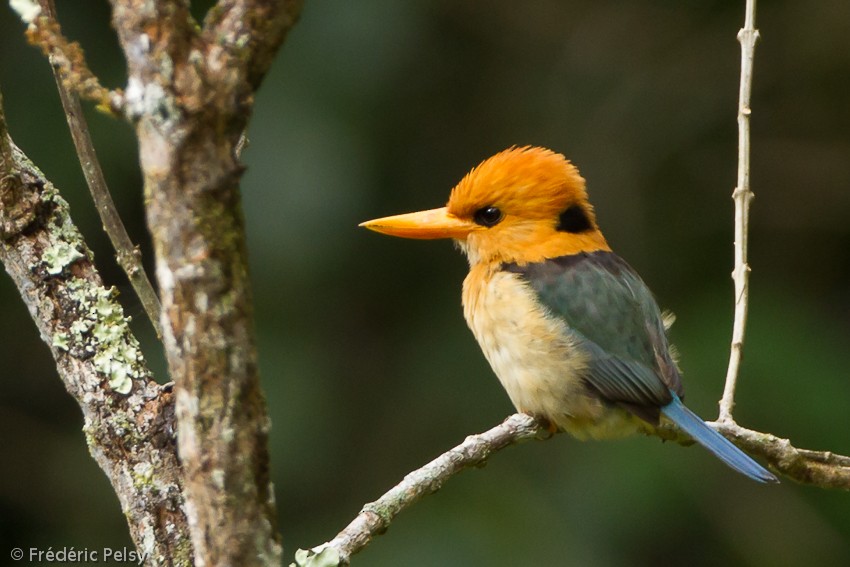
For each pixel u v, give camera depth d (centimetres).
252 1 344
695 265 1298
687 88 1352
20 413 1203
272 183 1070
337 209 1082
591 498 1098
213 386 358
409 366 1195
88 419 520
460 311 1206
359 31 1114
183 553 504
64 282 532
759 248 1350
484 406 1172
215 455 361
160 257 352
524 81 1316
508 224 841
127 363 524
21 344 1205
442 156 1238
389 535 1077
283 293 1122
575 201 849
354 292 1173
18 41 1100
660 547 1101
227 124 347
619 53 1348
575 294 805
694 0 1367
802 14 1369
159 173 346
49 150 1081
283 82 1092
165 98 341
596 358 787
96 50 1100
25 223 532
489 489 1108
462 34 1298
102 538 1147
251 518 367
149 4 340
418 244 1214
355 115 1104
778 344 1155
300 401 1122
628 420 806
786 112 1379
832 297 1335
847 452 1105
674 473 1103
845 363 1166
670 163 1330
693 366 1138
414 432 1170
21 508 1178
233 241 353
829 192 1361
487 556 1061
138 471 511
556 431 837
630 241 1295
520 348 800
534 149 866
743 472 693
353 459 1150
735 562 1108
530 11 1332
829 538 1144
